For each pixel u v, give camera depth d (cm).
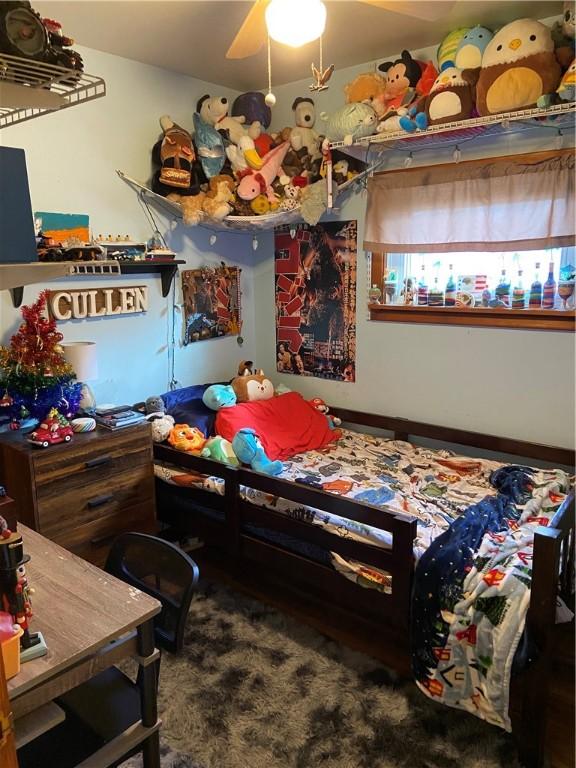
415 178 283
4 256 111
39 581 136
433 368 301
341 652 220
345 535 212
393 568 197
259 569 279
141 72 291
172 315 324
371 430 335
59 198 265
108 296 286
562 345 258
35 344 238
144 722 133
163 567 156
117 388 301
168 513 282
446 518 223
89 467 241
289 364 365
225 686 203
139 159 296
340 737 181
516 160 253
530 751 168
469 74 240
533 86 221
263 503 242
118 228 291
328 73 186
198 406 313
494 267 273
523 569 180
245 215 309
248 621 240
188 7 225
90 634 117
